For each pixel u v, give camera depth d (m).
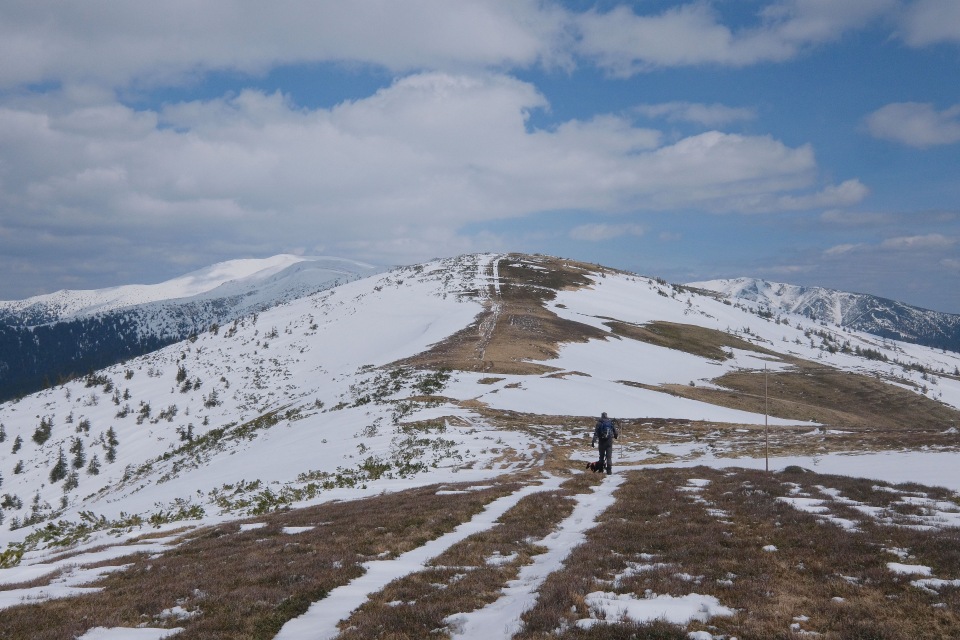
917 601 9.18
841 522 14.80
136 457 110.50
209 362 156.12
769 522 15.29
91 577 13.61
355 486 30.03
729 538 13.95
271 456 47.78
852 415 120.44
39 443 127.12
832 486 20.83
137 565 14.72
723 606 9.49
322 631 9.55
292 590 11.57
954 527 13.48
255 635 9.48
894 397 140.38
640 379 100.62
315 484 32.09
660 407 69.06
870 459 30.67
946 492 18.86
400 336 134.50
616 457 38.53
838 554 11.86
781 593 9.98
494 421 51.59
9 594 11.98
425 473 32.97
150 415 128.38
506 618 9.45
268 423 75.88
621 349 125.19
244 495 32.53
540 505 20.53
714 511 17.59
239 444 65.88
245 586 11.87
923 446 34.62
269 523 19.97
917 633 8.07
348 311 173.50
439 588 11.65
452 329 119.75
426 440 42.22
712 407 78.38
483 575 12.38
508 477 29.59
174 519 26.09
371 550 14.96
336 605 10.97
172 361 167.88
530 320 131.25
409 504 21.22
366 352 129.50
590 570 11.71
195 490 39.81
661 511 18.22
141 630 9.60
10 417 148.12
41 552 21.06
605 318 166.25
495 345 99.38
